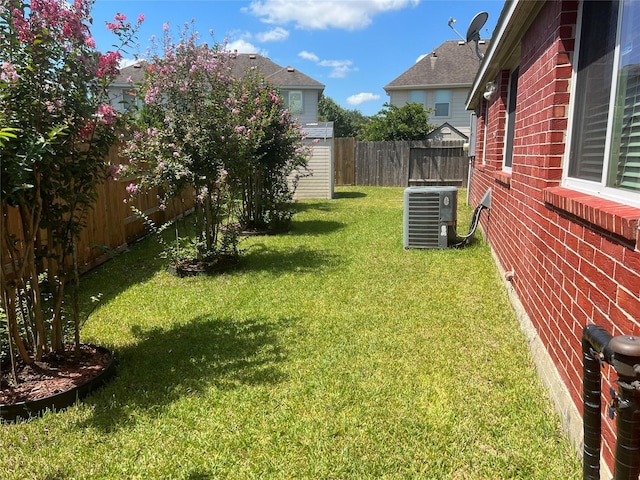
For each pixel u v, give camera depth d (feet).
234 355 11.34
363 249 22.81
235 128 20.02
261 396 9.41
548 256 9.97
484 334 12.30
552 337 9.44
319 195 45.78
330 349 11.53
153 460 7.55
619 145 7.40
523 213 13.14
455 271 18.35
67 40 9.24
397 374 10.21
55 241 10.24
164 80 18.66
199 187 18.81
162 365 10.85
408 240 22.65
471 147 37.24
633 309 5.65
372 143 57.00
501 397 9.19
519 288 13.60
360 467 7.27
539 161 11.05
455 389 9.52
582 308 7.59
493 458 7.38
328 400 9.19
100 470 7.36
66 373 10.06
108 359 10.75
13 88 8.45
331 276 18.07
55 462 7.54
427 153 55.62
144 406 9.11
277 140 27.55
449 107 80.79
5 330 9.04
